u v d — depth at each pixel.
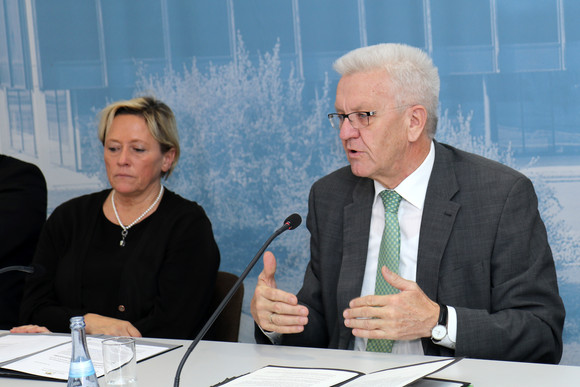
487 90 2.57
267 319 1.68
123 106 2.46
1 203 2.70
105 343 1.29
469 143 2.60
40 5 3.05
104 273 2.40
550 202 2.53
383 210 1.94
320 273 1.99
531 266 1.78
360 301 1.59
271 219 2.84
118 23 2.97
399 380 1.29
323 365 1.52
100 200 2.55
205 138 2.89
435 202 1.85
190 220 2.44
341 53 2.72
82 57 3.03
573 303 2.52
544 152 2.53
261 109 2.82
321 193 2.08
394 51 1.84
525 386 1.32
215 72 2.87
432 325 1.60
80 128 3.06
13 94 3.13
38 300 2.41
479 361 1.49
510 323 1.66
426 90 1.84
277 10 2.78
